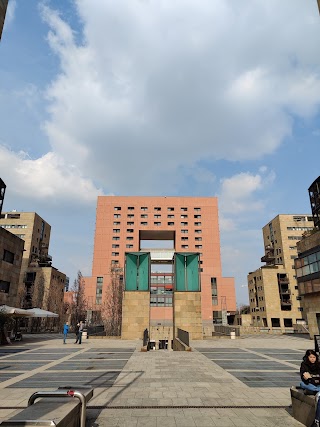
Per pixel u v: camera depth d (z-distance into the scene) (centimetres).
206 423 570
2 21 1207
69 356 1523
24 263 7238
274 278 7844
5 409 643
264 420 589
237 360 1402
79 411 501
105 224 8700
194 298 2805
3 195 3256
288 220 8450
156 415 616
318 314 3000
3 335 2227
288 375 1045
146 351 1742
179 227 8688
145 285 2827
